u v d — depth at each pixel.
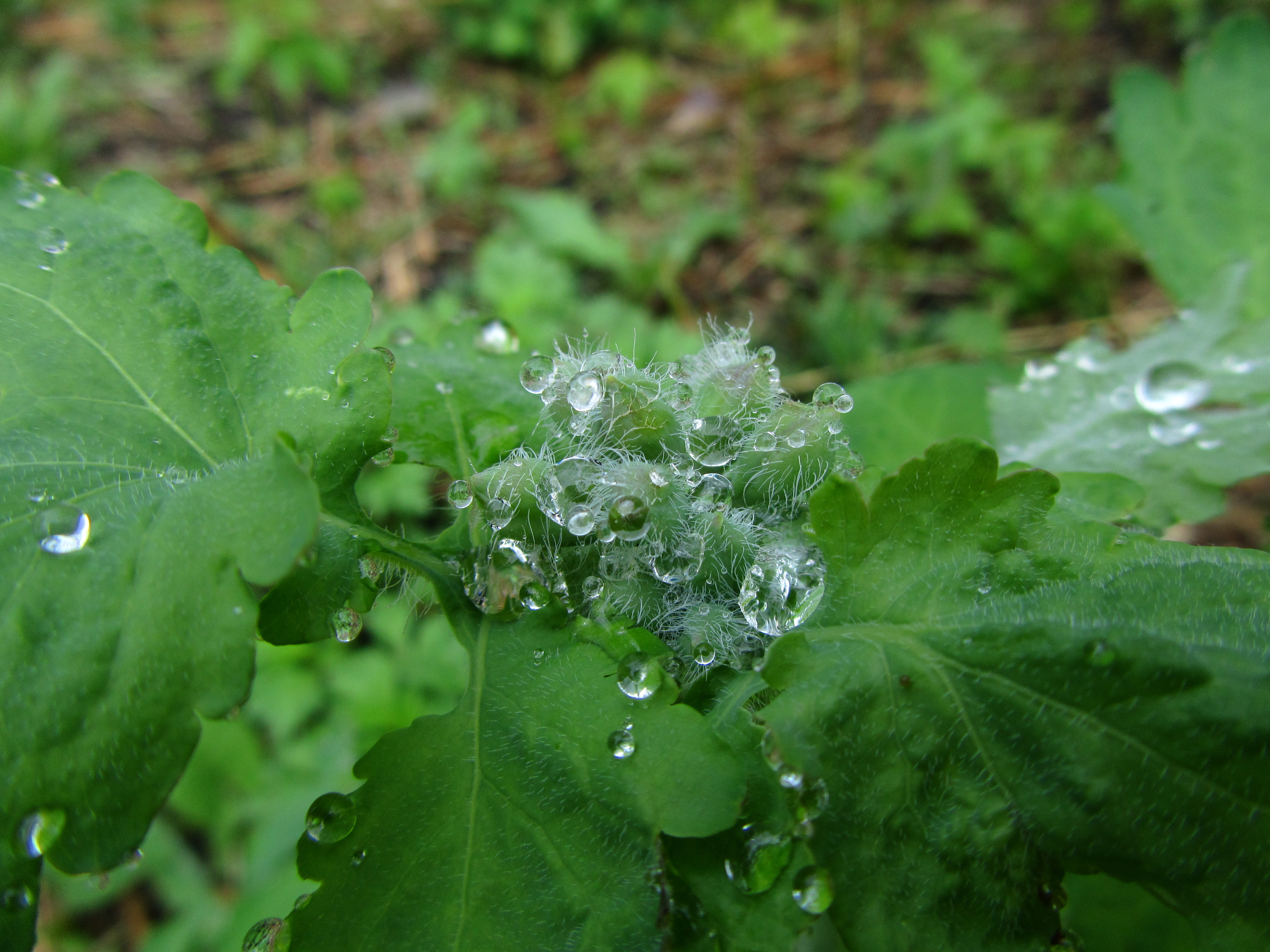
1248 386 0.08
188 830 0.14
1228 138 0.10
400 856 0.05
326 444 0.06
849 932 0.05
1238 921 0.05
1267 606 0.05
